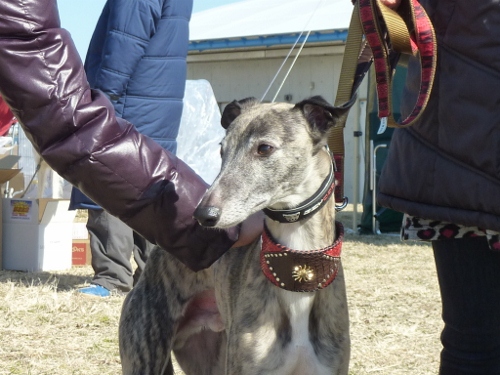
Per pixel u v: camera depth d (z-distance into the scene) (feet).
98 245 18.53
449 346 9.24
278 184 8.60
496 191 8.04
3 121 26.50
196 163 25.71
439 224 8.86
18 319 15.80
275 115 8.88
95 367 12.91
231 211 8.23
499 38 8.02
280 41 47.85
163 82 18.45
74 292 18.40
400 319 16.44
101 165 7.56
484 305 8.82
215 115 26.50
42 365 12.89
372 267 23.53
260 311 8.58
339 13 49.37
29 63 7.13
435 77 8.59
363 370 12.85
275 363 8.54
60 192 28.43
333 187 8.79
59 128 7.36
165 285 10.46
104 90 17.62
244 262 9.13
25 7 7.04
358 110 34.14
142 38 17.70
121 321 10.62
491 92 8.06
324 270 8.39
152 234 8.17
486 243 8.68
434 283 20.84
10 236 22.56
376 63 8.70
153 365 10.34
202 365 11.28
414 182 8.81
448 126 8.43
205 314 10.67
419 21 8.36
